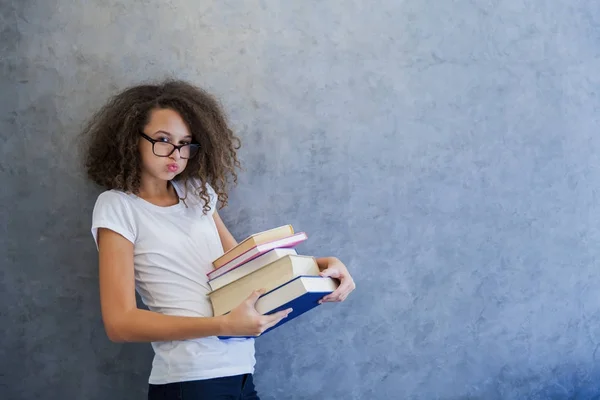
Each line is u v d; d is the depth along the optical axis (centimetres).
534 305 205
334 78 192
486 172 202
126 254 152
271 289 145
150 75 181
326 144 192
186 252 158
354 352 195
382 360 197
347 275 160
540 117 205
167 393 148
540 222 205
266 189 189
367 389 196
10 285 177
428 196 199
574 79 206
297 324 192
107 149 163
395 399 197
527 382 204
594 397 208
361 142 194
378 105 195
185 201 166
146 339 144
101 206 154
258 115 188
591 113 208
